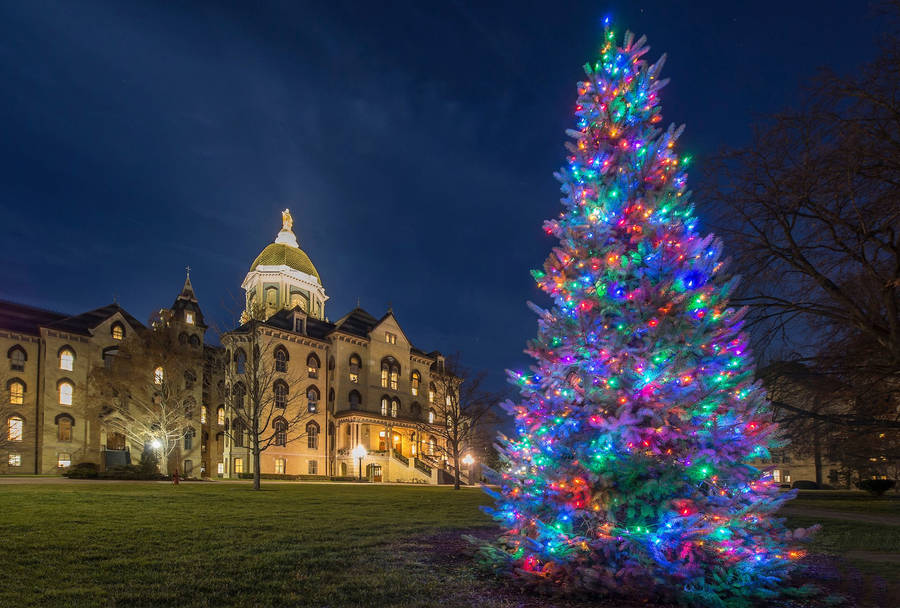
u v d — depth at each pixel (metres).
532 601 6.68
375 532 11.95
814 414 15.10
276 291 74.25
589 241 7.96
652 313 7.39
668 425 6.98
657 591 6.63
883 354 14.95
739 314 7.59
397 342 64.00
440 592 7.00
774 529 7.39
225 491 25.23
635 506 7.07
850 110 12.73
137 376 42.88
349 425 55.12
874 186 13.14
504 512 8.02
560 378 7.76
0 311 47.50
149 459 39.19
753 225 14.34
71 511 14.04
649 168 8.18
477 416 48.44
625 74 8.66
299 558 8.79
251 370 37.19
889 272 13.96
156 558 8.58
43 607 6.04
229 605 6.30
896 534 12.95
